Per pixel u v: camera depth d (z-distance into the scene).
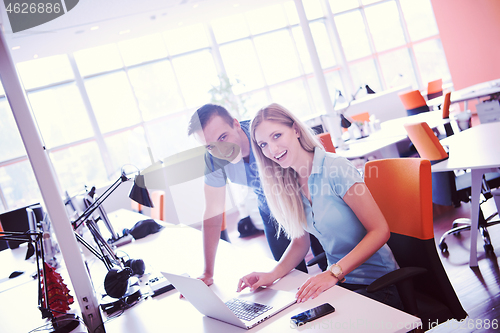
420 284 1.25
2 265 2.92
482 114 5.12
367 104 7.03
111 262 1.61
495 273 2.12
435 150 2.63
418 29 9.27
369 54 8.99
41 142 1.02
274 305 1.08
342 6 8.84
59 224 1.07
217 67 7.72
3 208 6.71
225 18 8.12
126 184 5.03
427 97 7.24
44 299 1.32
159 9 5.38
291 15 8.54
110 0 4.40
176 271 1.58
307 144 1.33
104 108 7.04
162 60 7.38
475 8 7.61
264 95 8.35
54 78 6.82
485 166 1.85
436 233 2.94
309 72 8.63
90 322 1.13
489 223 2.34
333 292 1.06
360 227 1.27
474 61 7.94
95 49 7.01
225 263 1.56
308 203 1.36
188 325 1.11
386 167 1.36
